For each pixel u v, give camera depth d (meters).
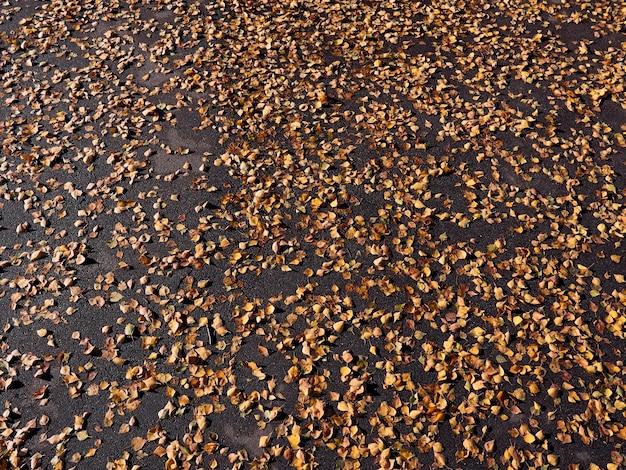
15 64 6.66
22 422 3.98
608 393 4.07
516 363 4.23
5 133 5.89
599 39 7.01
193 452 3.83
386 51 6.86
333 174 5.51
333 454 3.82
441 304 4.55
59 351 4.32
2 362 4.26
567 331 4.40
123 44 6.94
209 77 6.49
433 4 7.52
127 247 4.96
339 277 4.74
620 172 5.55
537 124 5.98
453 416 3.97
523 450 3.83
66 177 5.51
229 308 4.57
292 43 6.93
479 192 5.39
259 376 4.18
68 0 7.55
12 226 5.11
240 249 4.93
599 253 4.92
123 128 5.93
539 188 5.42
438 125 5.98
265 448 3.86
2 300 4.61
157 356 4.29
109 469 3.77
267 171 5.53
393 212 5.20
